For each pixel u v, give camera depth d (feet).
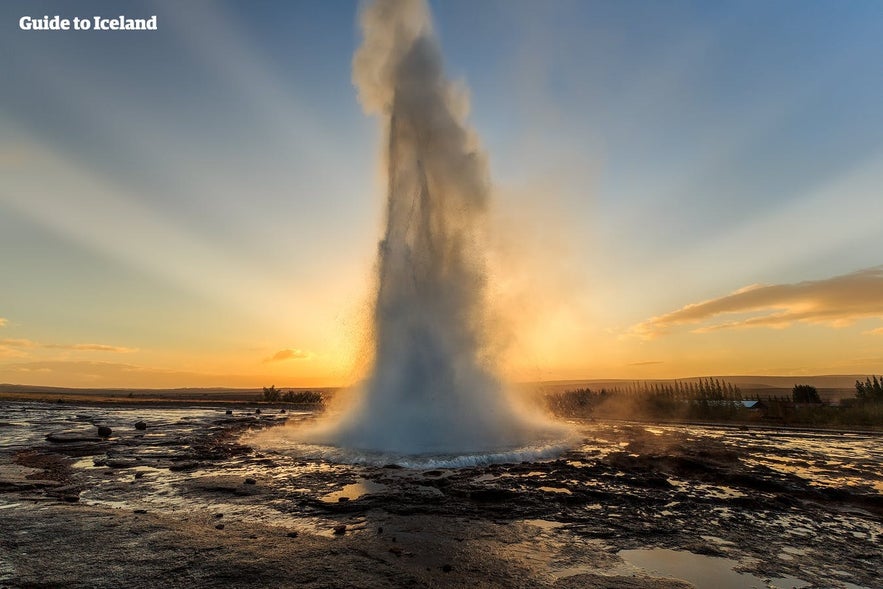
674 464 41.70
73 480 33.55
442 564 19.33
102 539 20.95
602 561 20.27
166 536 21.57
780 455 50.72
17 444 50.39
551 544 22.24
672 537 23.57
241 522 24.34
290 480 34.01
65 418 82.69
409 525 24.43
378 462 40.29
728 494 32.40
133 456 43.80
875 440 66.33
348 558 19.54
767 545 22.66
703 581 18.39
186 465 39.04
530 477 36.01
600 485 34.01
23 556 18.83
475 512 27.12
